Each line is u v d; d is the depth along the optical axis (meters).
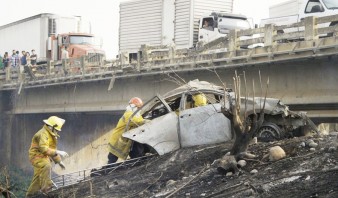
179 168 9.22
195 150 9.79
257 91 16.64
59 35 30.94
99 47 31.22
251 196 6.96
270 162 8.05
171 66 19.19
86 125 28.22
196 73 18.88
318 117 16.16
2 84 31.61
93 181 9.80
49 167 9.89
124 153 10.58
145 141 10.20
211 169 8.45
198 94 10.52
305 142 8.45
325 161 7.43
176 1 24.00
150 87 21.14
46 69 28.44
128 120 10.58
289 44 15.10
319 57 14.50
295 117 9.80
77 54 29.77
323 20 14.42
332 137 8.70
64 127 29.91
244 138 8.34
